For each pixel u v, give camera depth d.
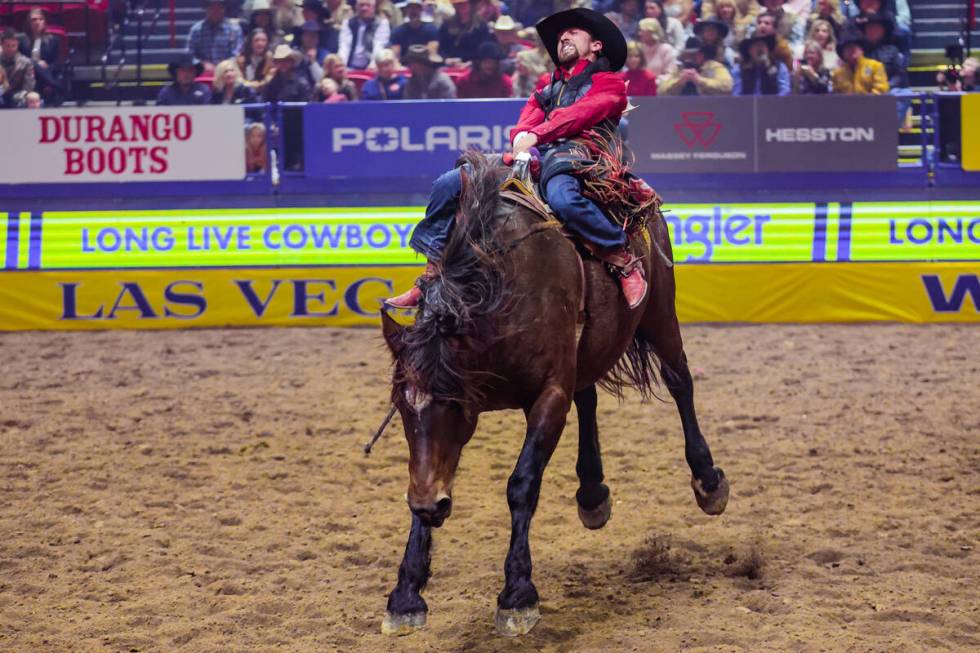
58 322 18.75
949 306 18.50
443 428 6.52
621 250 7.55
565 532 9.41
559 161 7.52
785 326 18.44
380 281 18.69
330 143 18.80
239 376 15.39
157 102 22.02
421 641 7.21
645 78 21.11
